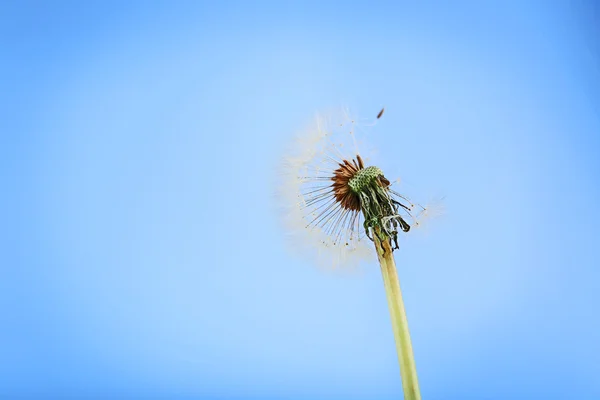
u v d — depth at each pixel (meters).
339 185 0.41
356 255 0.40
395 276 0.39
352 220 0.40
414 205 0.40
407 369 0.38
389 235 0.39
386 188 0.40
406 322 0.38
